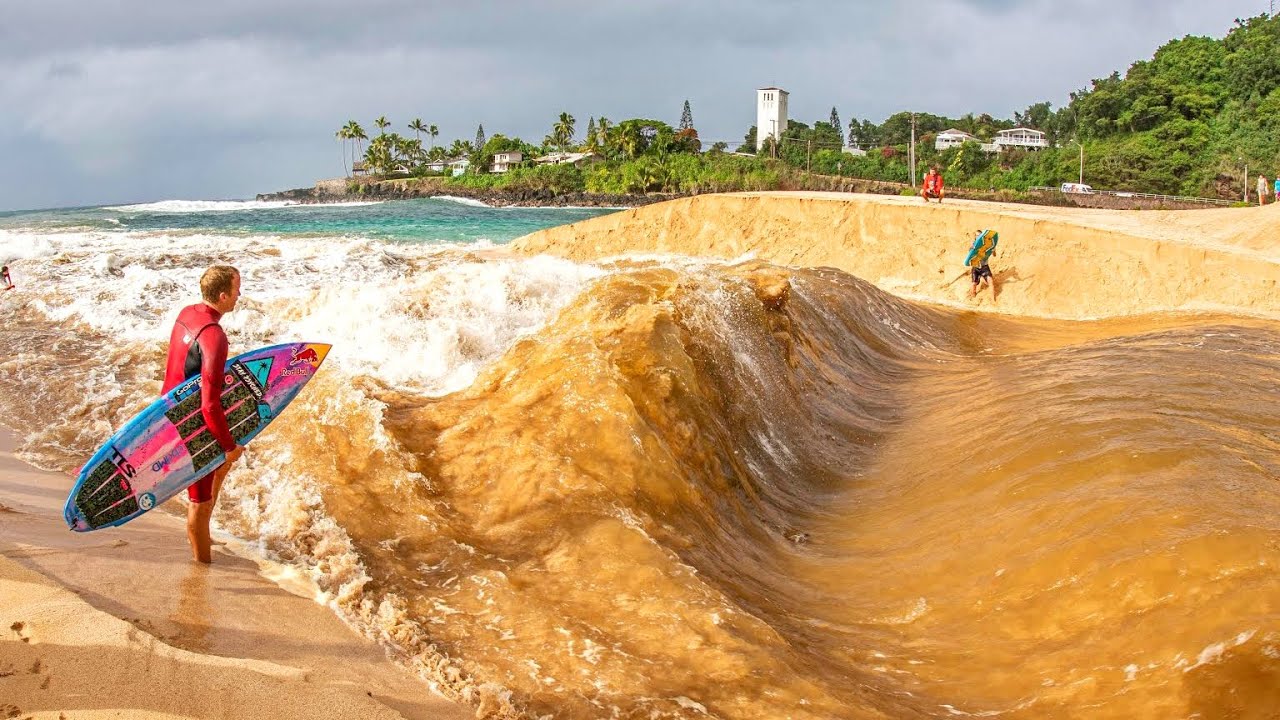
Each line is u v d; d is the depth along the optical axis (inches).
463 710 160.9
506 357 319.3
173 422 195.9
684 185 3919.8
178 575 194.4
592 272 439.8
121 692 143.6
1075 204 3058.6
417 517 234.8
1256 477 238.8
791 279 518.0
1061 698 167.5
